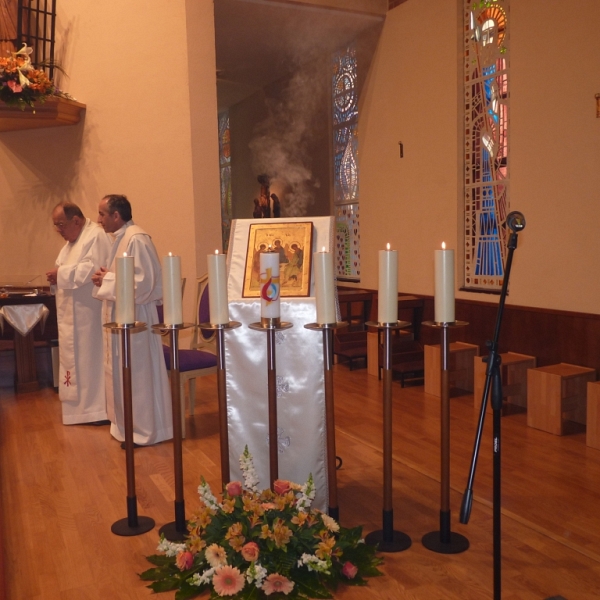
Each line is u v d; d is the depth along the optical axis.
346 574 2.34
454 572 2.44
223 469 2.66
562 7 4.61
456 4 5.57
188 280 6.02
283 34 6.97
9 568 2.52
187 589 2.28
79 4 5.92
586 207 4.53
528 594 2.28
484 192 5.48
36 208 6.18
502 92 5.24
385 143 6.61
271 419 2.60
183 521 2.77
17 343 5.39
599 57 4.37
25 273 6.23
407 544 2.64
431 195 6.00
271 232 2.95
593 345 4.51
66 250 4.60
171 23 5.88
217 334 2.61
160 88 5.92
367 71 6.82
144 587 2.37
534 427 4.39
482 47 5.40
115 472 3.56
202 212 6.02
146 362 3.98
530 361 4.92
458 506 3.07
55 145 6.10
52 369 5.67
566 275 4.72
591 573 2.43
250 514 2.38
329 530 2.42
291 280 2.84
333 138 7.77
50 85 5.34
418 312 6.15
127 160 5.99
